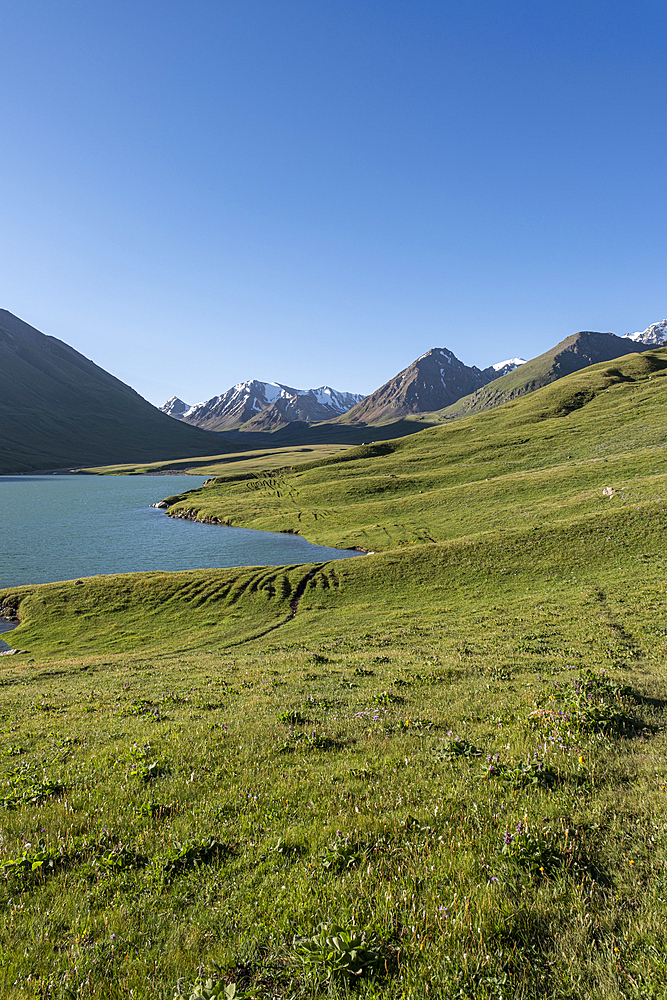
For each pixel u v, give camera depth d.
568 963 5.54
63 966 6.09
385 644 32.53
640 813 8.21
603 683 15.12
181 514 139.88
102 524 125.69
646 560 45.84
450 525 86.94
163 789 11.13
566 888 6.64
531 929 6.05
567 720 12.34
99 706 21.75
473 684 18.56
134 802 10.61
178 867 8.07
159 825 9.49
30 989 5.73
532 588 46.03
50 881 7.95
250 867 7.92
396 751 12.02
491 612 38.59
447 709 15.34
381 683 20.44
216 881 7.62
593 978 5.36
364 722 14.80
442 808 8.95
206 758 12.84
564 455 121.00
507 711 14.38
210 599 57.53
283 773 11.45
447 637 32.22
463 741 12.03
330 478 161.00
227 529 117.81
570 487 89.88
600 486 85.62
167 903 7.21
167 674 29.53
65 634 51.53
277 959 5.96
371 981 5.45
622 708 12.95
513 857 7.34
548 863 7.18
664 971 5.25
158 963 6.04
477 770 10.43
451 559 58.06
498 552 56.53
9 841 9.33
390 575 58.12
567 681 16.69
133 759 13.23
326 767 11.51
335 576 61.31
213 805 10.10
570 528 57.22
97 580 66.62
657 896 6.34
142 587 62.75
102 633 51.09
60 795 11.41
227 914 6.84
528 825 7.98
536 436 146.12
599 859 7.22
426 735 13.02
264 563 82.94
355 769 11.11
